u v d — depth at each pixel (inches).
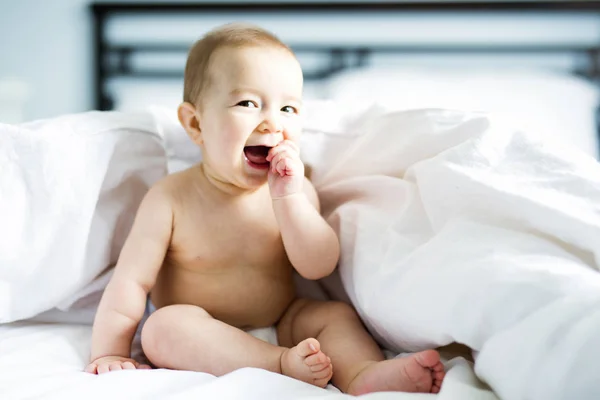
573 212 26.4
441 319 25.7
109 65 115.0
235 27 36.7
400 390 26.1
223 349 29.0
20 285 32.9
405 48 109.6
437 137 33.6
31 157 32.3
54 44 114.5
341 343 31.0
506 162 30.3
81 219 33.9
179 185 36.2
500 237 26.9
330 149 39.9
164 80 114.9
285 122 33.9
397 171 35.6
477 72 107.6
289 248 34.2
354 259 33.1
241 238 35.6
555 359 20.8
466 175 29.3
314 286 39.9
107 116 38.1
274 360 28.5
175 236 35.3
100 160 35.6
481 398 22.8
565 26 107.3
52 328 34.0
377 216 33.7
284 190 33.4
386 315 29.0
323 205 40.4
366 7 109.0
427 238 30.6
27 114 114.9
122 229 38.5
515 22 107.8
